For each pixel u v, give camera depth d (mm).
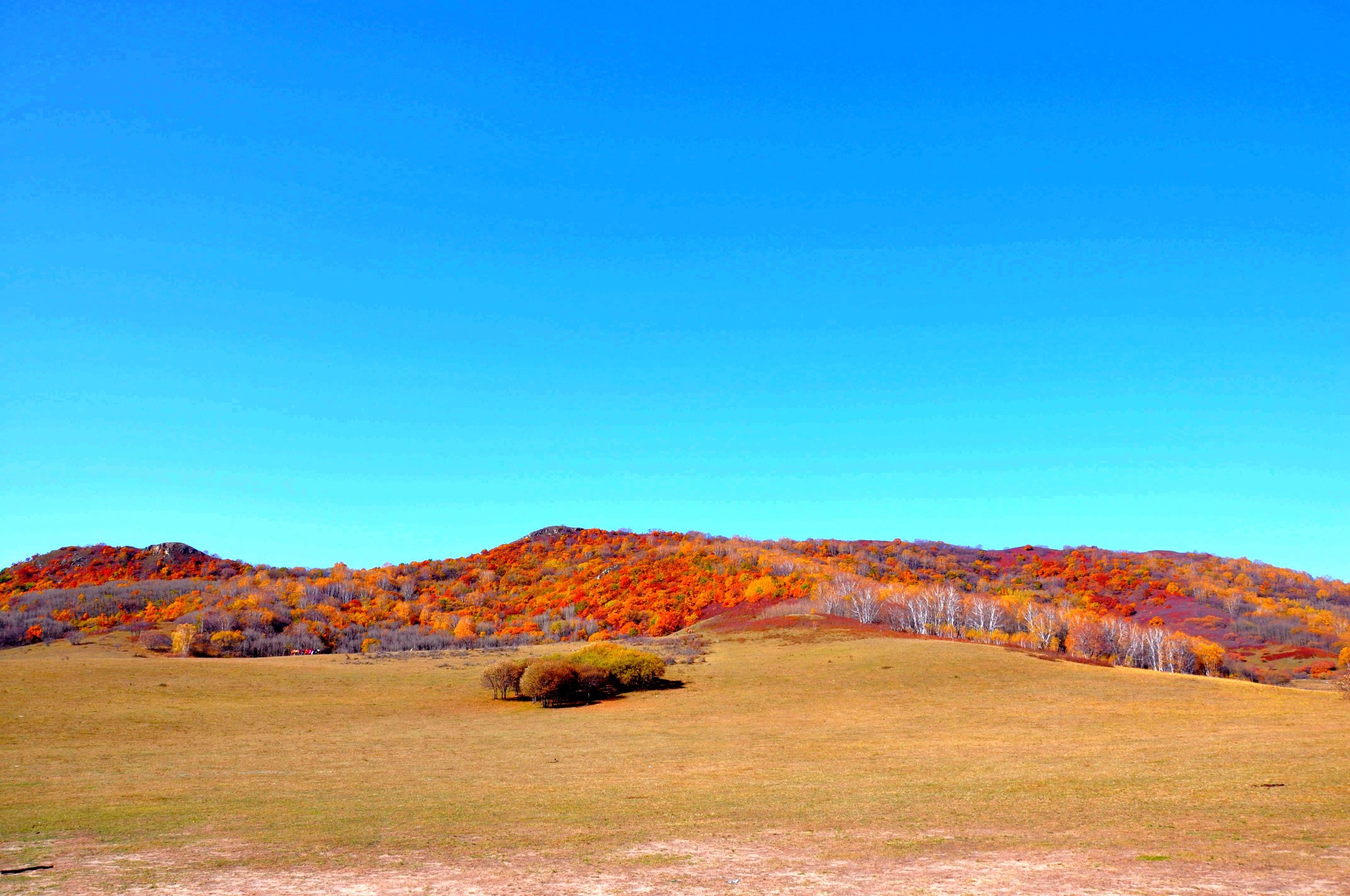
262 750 40156
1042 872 14453
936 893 13336
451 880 15102
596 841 18656
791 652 75938
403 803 25266
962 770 29938
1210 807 20125
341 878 15391
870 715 49406
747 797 25250
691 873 15266
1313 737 34000
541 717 53250
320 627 118688
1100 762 30094
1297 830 16984
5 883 15219
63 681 60875
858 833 18828
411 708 57344
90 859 17266
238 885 14922
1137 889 13062
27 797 27125
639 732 45688
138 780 31094
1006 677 59375
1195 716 44156
